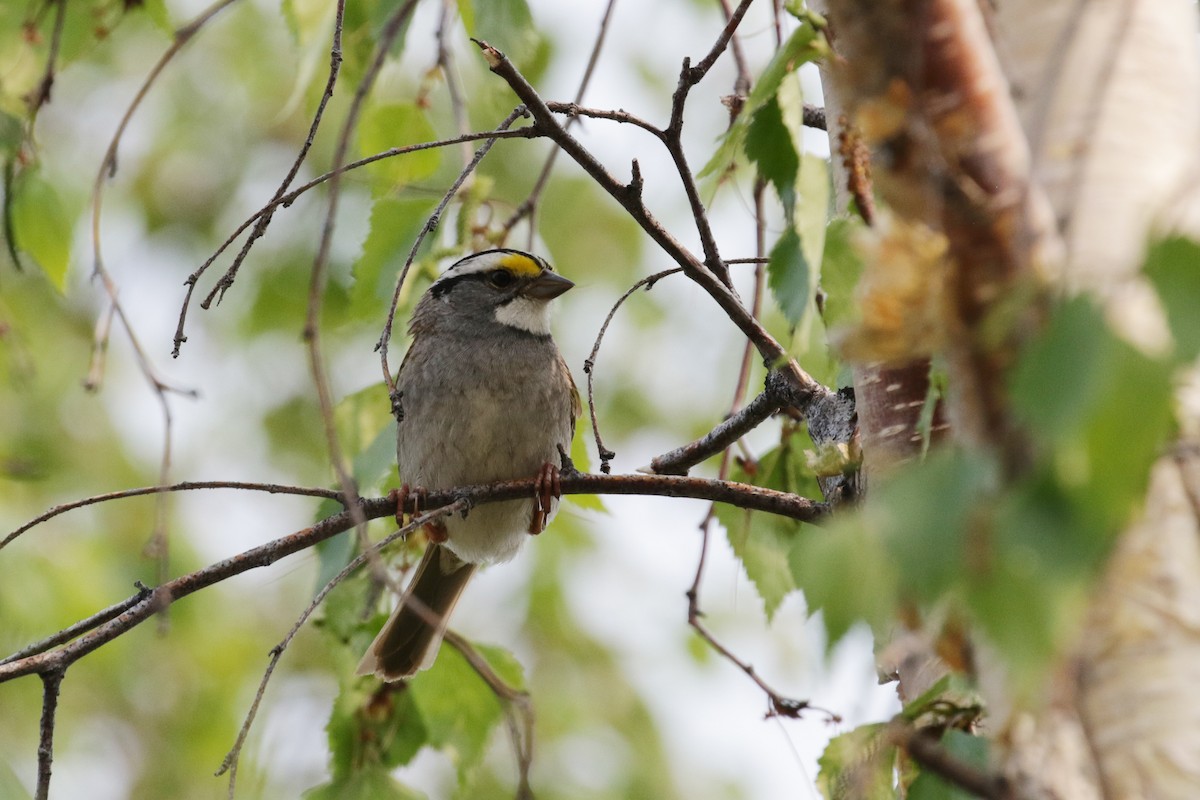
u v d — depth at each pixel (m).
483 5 9.08
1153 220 3.04
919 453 5.34
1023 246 3.38
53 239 9.16
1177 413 3.04
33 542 13.70
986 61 3.68
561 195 16.41
